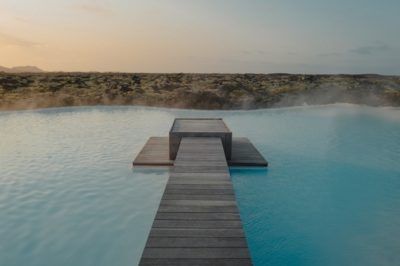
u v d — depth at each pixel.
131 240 4.72
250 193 6.71
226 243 3.28
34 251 4.43
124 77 37.47
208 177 5.35
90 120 16.61
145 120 16.75
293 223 5.44
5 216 5.44
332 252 4.59
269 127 15.38
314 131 14.46
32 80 30.38
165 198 4.42
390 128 15.49
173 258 3.01
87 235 4.85
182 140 8.22
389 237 5.04
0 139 11.88
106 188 6.77
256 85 32.50
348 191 6.92
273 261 4.37
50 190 6.63
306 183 7.37
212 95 23.45
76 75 37.91
